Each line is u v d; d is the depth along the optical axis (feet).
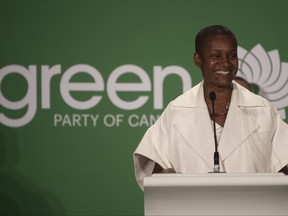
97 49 49.57
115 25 49.80
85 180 49.75
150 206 22.47
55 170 49.65
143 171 32.37
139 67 49.65
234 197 22.31
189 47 49.98
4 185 49.55
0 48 49.42
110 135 49.60
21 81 49.32
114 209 49.93
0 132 49.42
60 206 49.70
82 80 49.47
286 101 50.42
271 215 22.31
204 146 30.86
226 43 30.42
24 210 49.60
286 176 22.43
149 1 50.06
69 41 49.52
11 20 49.55
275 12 50.42
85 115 49.42
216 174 23.16
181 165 30.89
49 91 49.34
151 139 32.45
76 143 49.57
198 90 32.48
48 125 49.42
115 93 49.49
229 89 31.76
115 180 49.85
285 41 50.42
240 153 30.58
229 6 50.24
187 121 31.65
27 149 49.44
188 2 50.14
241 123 31.17
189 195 22.36
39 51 49.42
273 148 31.48
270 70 50.47
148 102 49.55
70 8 49.75
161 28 50.01
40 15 49.60
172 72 49.78
